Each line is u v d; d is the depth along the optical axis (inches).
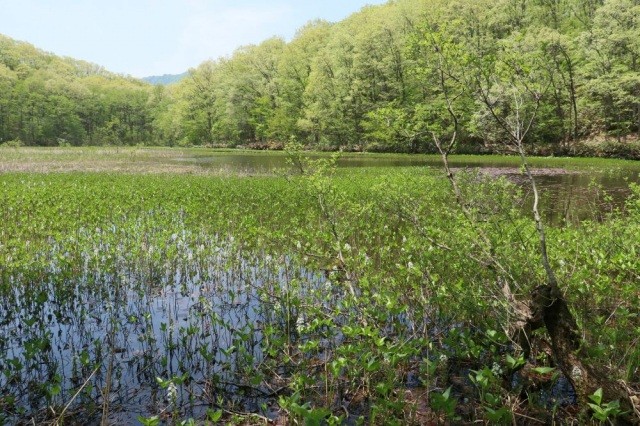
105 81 5502.0
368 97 2203.5
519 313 172.1
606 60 1558.8
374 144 2130.9
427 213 446.9
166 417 162.2
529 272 218.4
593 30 1603.1
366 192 588.1
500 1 1919.3
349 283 260.4
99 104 4222.4
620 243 280.1
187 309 265.1
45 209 491.5
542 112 1584.6
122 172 1082.1
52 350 214.5
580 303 211.0
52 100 3740.2
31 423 158.7
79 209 521.0
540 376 177.6
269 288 287.6
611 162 1306.6
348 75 2234.3
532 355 185.6
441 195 555.2
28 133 3607.3
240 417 156.9
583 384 143.9
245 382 184.1
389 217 418.0
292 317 242.1
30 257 324.5
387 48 2100.1
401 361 185.6
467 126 256.4
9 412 165.2
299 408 130.0
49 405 165.5
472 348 174.9
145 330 233.9
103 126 4296.3
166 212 509.7
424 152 1964.8
